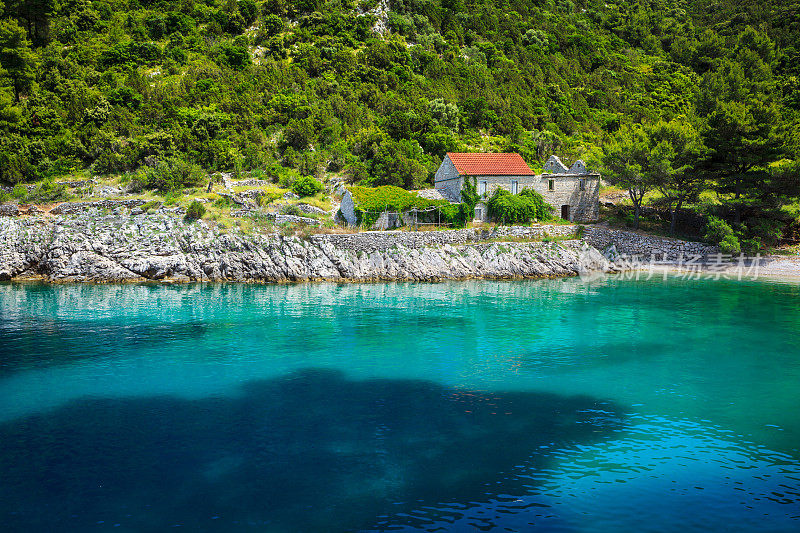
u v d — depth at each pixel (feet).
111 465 62.13
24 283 191.72
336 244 204.13
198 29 386.73
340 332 125.70
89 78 315.78
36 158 252.83
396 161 259.39
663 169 221.05
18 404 80.64
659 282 197.57
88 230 200.95
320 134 287.07
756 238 223.92
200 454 64.85
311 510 52.80
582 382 91.66
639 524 50.70
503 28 468.34
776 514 52.70
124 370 96.89
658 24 591.37
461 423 74.43
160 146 257.96
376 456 64.39
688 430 72.28
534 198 244.63
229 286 189.47
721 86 327.47
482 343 116.47
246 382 90.94
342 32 393.50
